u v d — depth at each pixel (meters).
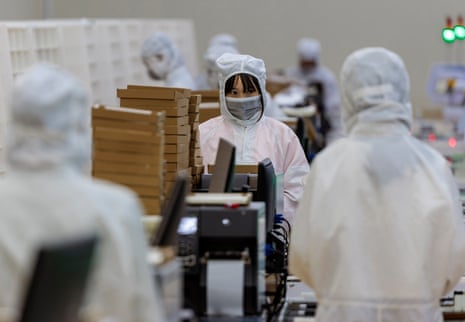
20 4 14.87
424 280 4.86
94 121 5.43
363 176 4.93
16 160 3.82
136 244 3.94
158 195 5.33
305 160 7.20
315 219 4.90
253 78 7.11
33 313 3.40
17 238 3.78
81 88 3.98
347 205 4.88
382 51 5.14
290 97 12.88
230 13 20.38
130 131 5.36
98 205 3.84
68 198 3.81
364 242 4.86
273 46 20.45
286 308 5.57
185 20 19.41
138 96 6.04
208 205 5.18
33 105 3.80
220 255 5.12
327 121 14.89
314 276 4.94
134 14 19.81
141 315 3.93
